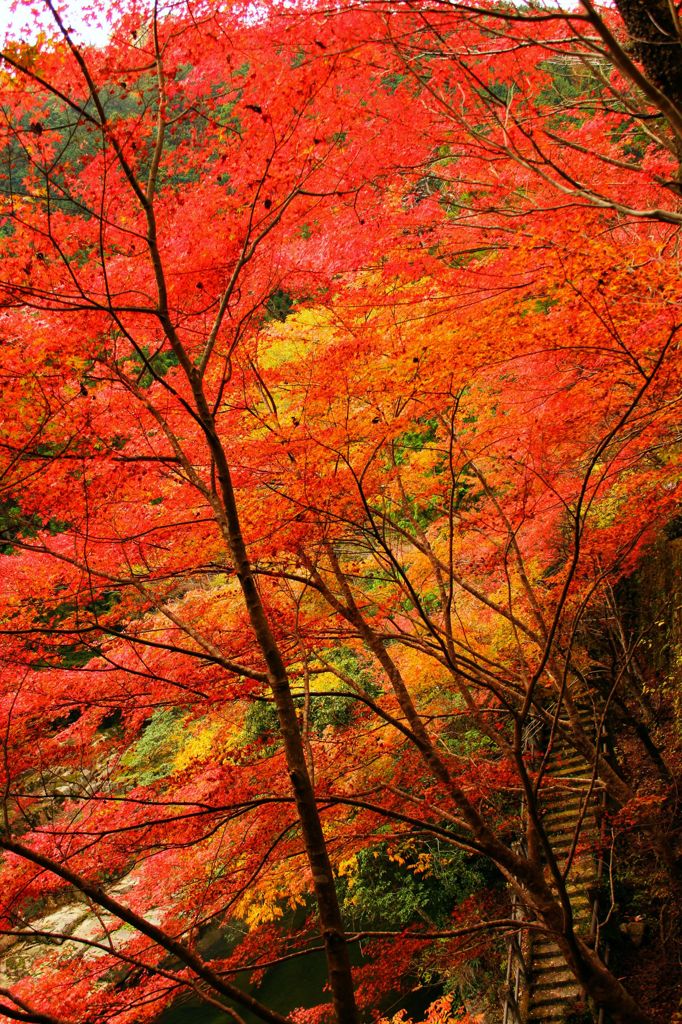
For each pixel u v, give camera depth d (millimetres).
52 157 3891
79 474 4414
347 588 5906
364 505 5203
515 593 8758
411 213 5488
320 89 4195
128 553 5504
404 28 4594
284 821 5539
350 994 3416
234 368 5719
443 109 5246
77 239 4285
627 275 3969
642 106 5188
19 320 4227
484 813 8883
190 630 5117
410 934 4590
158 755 11320
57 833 4250
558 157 5523
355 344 5156
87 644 4770
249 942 5328
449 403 5504
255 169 4254
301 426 5145
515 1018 7625
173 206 4441
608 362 4934
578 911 8625
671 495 6457
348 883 10750
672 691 9281
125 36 3936
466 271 4758
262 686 5539
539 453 6379
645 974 7461
